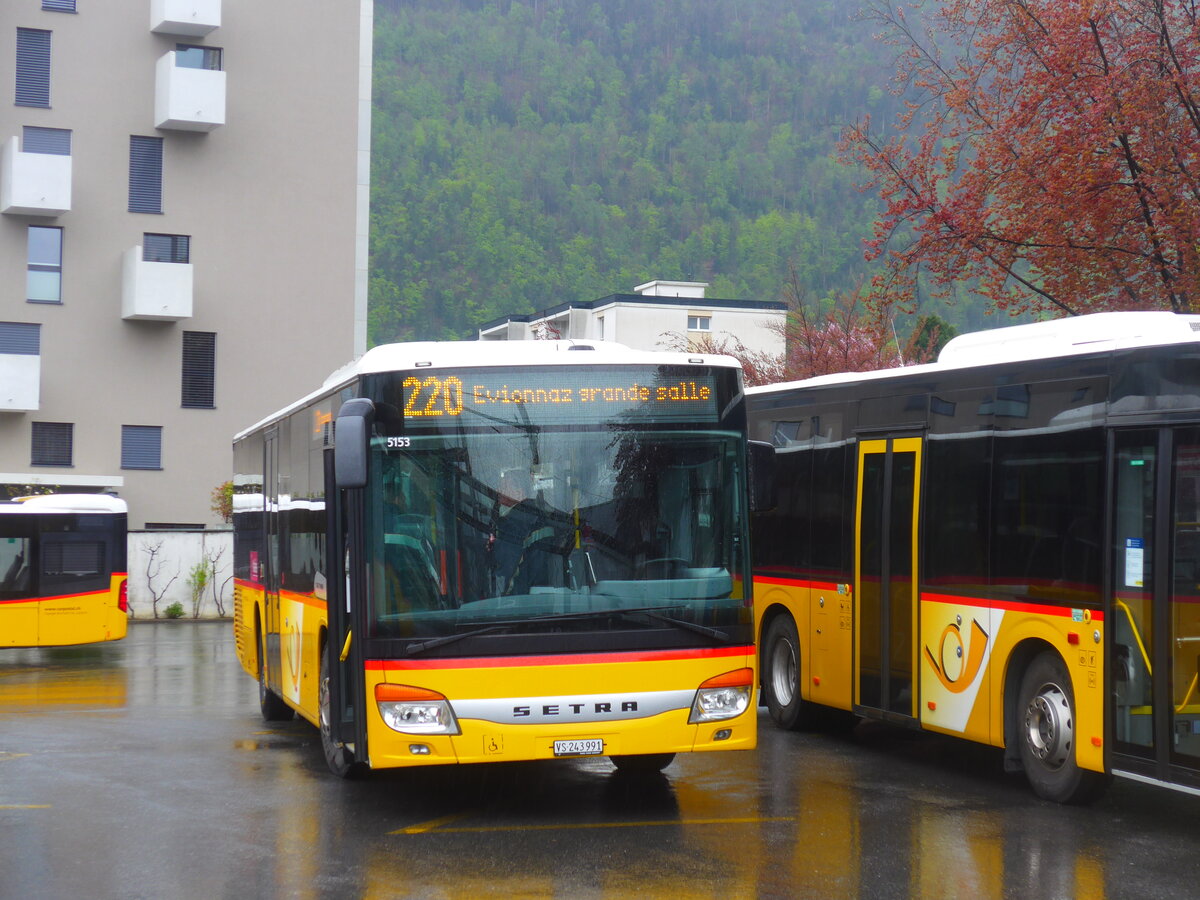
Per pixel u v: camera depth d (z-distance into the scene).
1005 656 10.59
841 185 179.25
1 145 41.12
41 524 25.94
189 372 42.91
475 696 9.14
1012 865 8.32
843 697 12.84
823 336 36.88
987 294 18.41
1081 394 9.94
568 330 83.62
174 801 10.59
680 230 183.00
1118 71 16.22
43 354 41.28
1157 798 10.51
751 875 8.08
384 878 8.09
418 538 9.35
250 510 16.55
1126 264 17.11
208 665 24.02
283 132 44.06
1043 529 10.23
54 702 18.05
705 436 9.79
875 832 9.25
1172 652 9.02
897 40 18.86
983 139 18.03
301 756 12.88
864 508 12.57
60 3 41.69
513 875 8.11
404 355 9.62
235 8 43.59
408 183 177.75
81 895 7.80
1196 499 8.91
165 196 42.69
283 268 43.94
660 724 9.32
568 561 9.40
